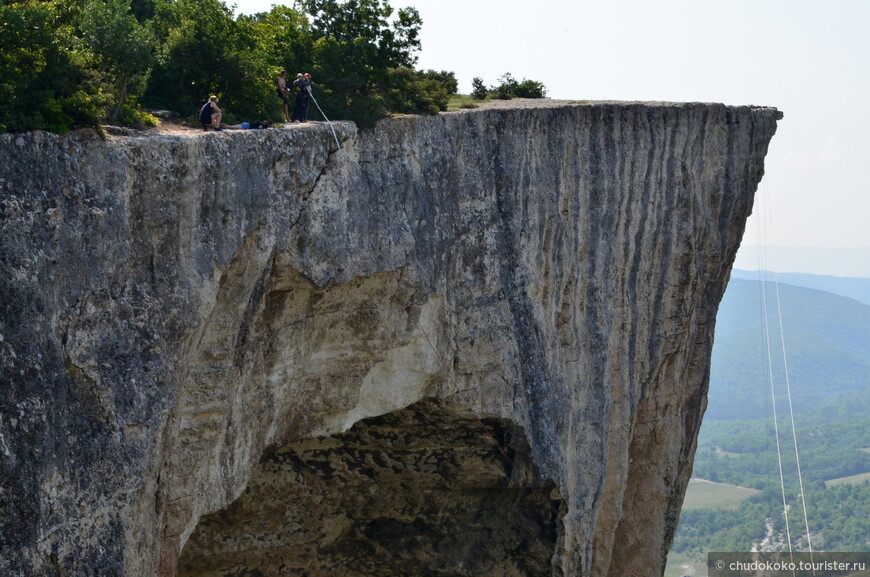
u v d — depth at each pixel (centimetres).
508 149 4412
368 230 3694
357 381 3844
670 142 5056
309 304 3600
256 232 3256
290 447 3928
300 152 3416
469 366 4172
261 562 4188
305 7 4712
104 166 2825
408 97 4316
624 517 5353
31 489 2589
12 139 2656
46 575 2636
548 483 4447
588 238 4734
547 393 4444
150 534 3011
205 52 3809
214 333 3238
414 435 4172
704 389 5628
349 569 4500
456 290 4150
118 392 2828
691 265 5172
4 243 2581
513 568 4628
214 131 3234
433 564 4494
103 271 2814
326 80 4253
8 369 2559
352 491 4206
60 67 3016
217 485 3391
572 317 4672
